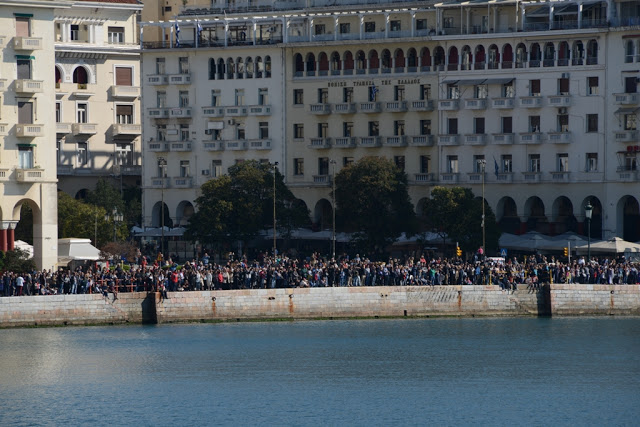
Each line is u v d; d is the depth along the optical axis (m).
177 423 123.81
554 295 174.12
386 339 160.50
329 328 166.50
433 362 148.75
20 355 147.62
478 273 175.88
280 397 133.00
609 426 123.38
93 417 125.44
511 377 142.00
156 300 161.62
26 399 131.25
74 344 153.12
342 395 133.88
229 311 165.00
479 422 124.50
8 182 185.25
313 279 172.25
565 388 137.25
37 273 166.25
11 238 186.75
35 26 187.12
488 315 173.25
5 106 185.12
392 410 128.38
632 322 172.38
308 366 145.88
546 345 157.88
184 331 161.38
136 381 138.38
